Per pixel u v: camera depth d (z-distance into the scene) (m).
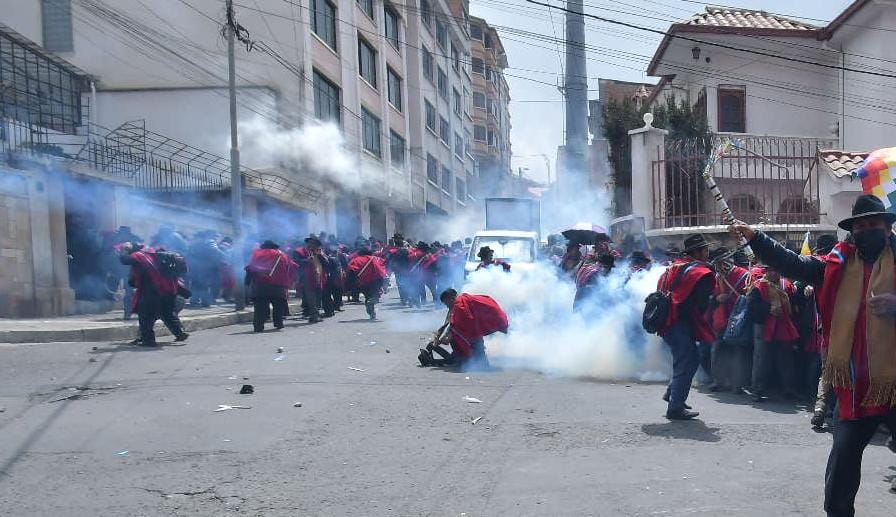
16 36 20.38
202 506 5.00
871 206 3.93
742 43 23.25
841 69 21.69
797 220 15.76
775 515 4.70
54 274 16.11
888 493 5.13
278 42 27.58
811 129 23.44
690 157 17.08
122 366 10.09
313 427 7.00
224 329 15.37
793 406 8.00
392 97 41.19
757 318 8.00
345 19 32.94
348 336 13.84
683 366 7.27
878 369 3.81
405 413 7.57
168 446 6.39
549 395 8.49
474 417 7.42
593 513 4.77
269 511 4.90
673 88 25.53
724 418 7.39
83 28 27.41
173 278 12.42
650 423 7.15
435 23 50.56
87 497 5.18
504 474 5.60
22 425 7.01
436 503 5.02
